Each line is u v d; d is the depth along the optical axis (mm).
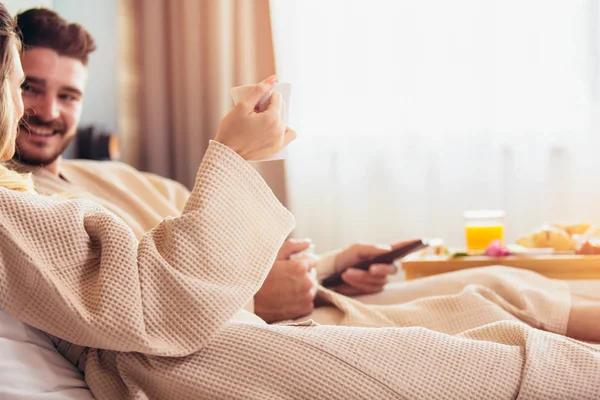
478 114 2779
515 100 2752
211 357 741
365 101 2848
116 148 2654
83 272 761
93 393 767
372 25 2832
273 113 838
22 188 841
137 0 2926
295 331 756
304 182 2896
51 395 720
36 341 769
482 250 1785
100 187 1753
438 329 1192
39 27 1641
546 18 2719
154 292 742
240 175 803
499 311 1185
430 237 2832
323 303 1454
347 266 1598
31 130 1618
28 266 733
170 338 733
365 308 1305
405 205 2838
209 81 2896
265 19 2900
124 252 747
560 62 2719
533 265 1638
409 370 721
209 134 2908
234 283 764
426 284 1447
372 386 712
